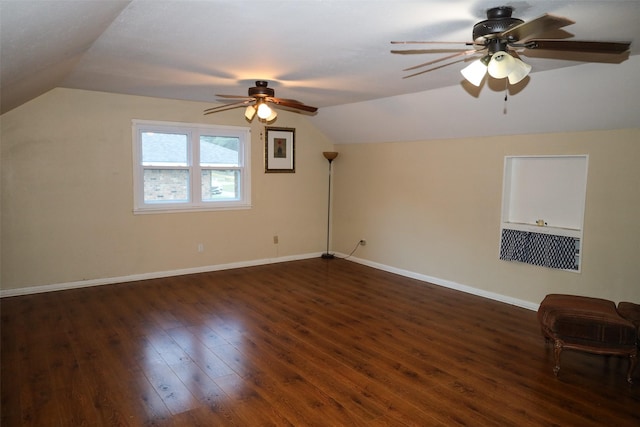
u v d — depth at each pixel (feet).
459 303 15.34
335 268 20.45
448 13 7.50
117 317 13.41
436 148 17.57
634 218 12.32
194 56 10.68
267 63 11.32
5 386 9.18
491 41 7.38
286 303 15.10
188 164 18.58
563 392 9.34
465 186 16.61
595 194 13.08
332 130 21.44
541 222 14.79
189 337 11.99
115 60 11.18
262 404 8.69
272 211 21.11
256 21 8.00
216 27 8.37
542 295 14.51
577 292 13.64
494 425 8.11
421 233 18.43
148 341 11.65
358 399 8.93
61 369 9.98
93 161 16.29
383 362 10.64
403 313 14.23
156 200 17.98
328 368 10.28
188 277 18.30
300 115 21.49
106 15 7.30
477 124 15.34
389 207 19.83
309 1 6.95
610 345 9.70
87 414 8.21
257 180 20.44
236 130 19.56
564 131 13.65
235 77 13.17
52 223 15.71
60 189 15.76
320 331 12.59
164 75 13.00
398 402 8.84
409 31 8.55
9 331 12.15
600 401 8.99
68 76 13.29
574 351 11.37
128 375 9.77
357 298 15.81
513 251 14.99
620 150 12.48
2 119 14.60
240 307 14.57
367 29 8.45
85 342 11.51
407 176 18.89
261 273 19.24
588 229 13.28
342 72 12.24
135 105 16.94
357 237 21.74
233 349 11.27
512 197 15.64
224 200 19.67
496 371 10.25
